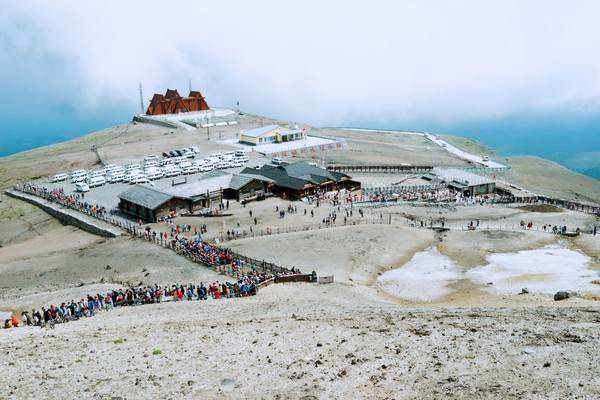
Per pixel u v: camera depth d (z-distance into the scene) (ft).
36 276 248.73
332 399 70.38
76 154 603.26
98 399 74.23
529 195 426.92
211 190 367.04
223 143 619.67
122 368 87.81
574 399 63.41
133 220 334.65
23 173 521.65
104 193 403.54
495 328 98.68
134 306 172.14
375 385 74.38
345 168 505.25
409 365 81.00
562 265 226.38
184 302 172.76
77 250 285.84
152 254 261.65
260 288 194.80
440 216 338.75
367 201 382.63
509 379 71.46
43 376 84.48
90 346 102.89
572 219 326.03
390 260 246.88
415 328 102.99
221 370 84.64
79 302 176.04
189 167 467.93
